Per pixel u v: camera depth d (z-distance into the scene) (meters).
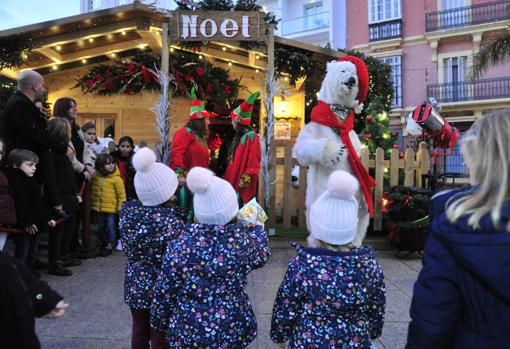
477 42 18.56
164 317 2.22
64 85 8.90
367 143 7.59
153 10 6.54
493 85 18.20
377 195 6.52
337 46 22.62
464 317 1.36
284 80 9.01
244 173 4.63
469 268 1.29
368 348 1.98
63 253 5.09
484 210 1.31
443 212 1.45
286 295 2.05
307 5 25.72
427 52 19.78
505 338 1.28
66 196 4.75
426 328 1.37
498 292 1.25
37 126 4.45
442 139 6.30
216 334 2.08
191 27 6.33
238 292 2.21
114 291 4.26
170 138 8.84
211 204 2.23
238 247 2.18
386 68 9.11
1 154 3.89
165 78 6.44
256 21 6.36
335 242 2.07
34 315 1.65
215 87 8.47
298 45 7.13
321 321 1.96
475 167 1.46
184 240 2.19
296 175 8.37
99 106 8.95
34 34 6.90
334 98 4.44
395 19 20.33
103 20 6.84
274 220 6.56
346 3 21.84
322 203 2.11
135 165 2.51
